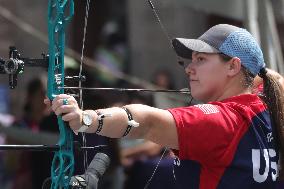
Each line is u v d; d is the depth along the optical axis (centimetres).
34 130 1875
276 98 1015
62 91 897
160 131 916
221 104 966
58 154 904
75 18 2869
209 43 997
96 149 940
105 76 2316
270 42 1764
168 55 2789
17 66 870
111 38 2927
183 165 973
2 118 2206
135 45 2881
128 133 897
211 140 928
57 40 905
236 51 995
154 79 2569
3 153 1983
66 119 845
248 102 991
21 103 2584
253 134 962
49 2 893
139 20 2870
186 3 1873
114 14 2942
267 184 973
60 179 897
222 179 949
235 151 947
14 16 2744
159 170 1416
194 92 1012
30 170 1892
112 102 1925
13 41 2777
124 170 1822
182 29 2633
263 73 1034
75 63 2081
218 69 998
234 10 1814
